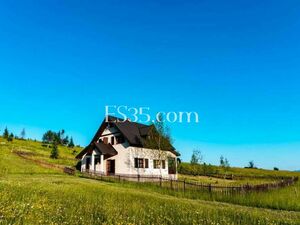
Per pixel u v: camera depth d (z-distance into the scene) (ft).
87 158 179.73
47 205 41.83
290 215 55.11
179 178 186.09
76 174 146.00
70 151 371.76
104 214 38.06
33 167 156.76
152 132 173.88
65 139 509.76
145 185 104.63
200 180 182.19
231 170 348.18
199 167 225.56
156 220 37.22
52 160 236.22
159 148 169.89
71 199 50.14
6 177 104.83
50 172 149.59
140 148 167.32
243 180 203.62
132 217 37.50
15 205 38.68
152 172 169.37
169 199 65.72
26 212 35.35
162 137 172.04
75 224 32.45
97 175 141.79
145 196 65.10
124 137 165.58
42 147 352.49
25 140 411.54
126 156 163.12
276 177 220.64
